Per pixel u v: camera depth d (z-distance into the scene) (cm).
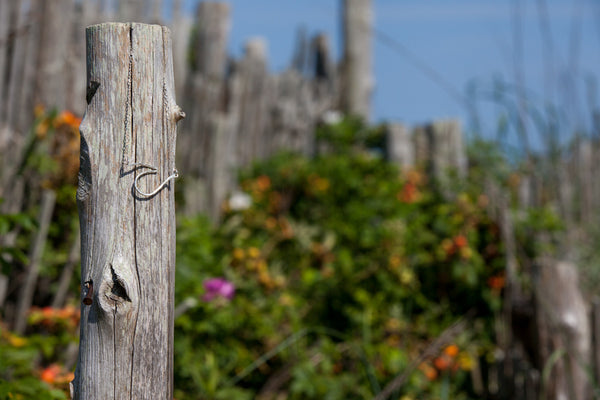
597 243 522
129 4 559
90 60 173
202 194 606
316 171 643
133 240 170
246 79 723
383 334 507
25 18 453
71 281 380
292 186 643
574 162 537
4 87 443
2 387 229
